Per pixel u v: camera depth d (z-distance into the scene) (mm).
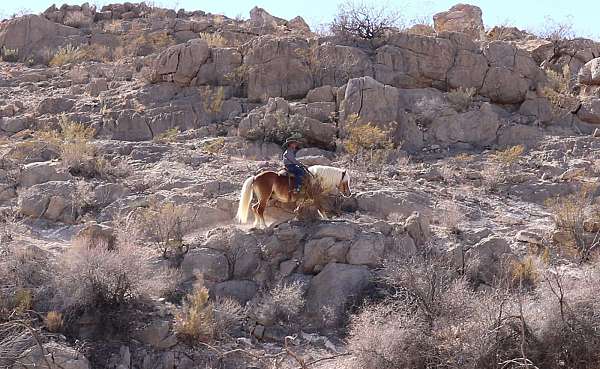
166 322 14312
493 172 22172
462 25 36375
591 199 20406
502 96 27172
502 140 24859
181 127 26047
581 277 15469
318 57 27750
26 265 15047
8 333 13422
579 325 13445
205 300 14742
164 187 20141
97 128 25922
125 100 27422
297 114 24266
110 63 32812
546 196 21172
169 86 27922
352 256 16172
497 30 36000
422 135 24875
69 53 33875
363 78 25047
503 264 16031
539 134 25016
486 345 13102
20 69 32938
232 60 28141
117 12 39969
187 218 17984
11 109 27266
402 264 15406
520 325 13344
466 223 19031
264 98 27016
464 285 14781
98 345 13938
